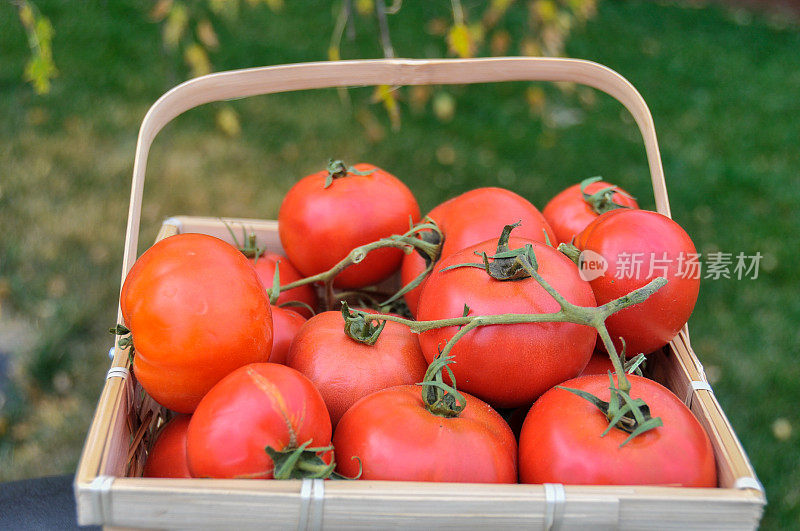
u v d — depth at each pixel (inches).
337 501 24.4
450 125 118.0
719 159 115.9
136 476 32.5
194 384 30.1
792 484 67.9
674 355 36.3
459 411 29.1
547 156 112.7
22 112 108.9
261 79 39.9
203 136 109.5
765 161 116.0
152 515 24.4
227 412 27.1
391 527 24.7
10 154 101.1
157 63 122.0
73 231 90.9
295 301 41.3
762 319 85.8
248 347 30.2
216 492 24.2
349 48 132.0
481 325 29.7
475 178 106.7
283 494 24.3
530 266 29.0
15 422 70.1
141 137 37.1
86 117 109.7
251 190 101.0
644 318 33.8
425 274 37.7
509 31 134.5
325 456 28.4
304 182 43.0
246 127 112.6
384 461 27.8
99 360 76.4
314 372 33.4
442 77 40.6
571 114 124.6
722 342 82.9
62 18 129.3
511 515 24.7
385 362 33.5
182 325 28.9
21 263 85.6
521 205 38.2
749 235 98.7
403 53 131.4
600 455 26.8
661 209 38.8
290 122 114.7
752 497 25.3
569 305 28.3
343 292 45.5
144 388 31.9
